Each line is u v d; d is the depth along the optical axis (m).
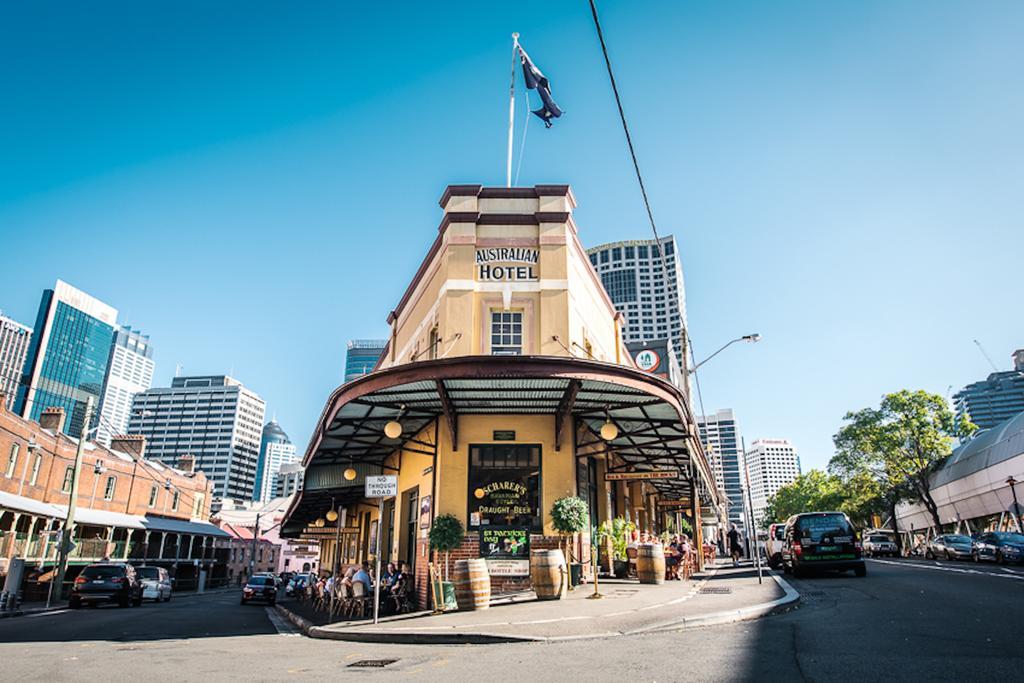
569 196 18.88
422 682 6.75
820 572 21.06
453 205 18.61
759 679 6.16
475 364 13.12
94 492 45.75
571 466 15.86
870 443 54.88
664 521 36.88
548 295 17.70
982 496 51.00
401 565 17.05
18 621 19.81
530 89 20.30
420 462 17.56
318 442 18.77
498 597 14.43
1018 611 9.88
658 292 159.00
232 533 79.50
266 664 8.59
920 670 6.25
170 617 21.48
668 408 15.80
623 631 9.50
